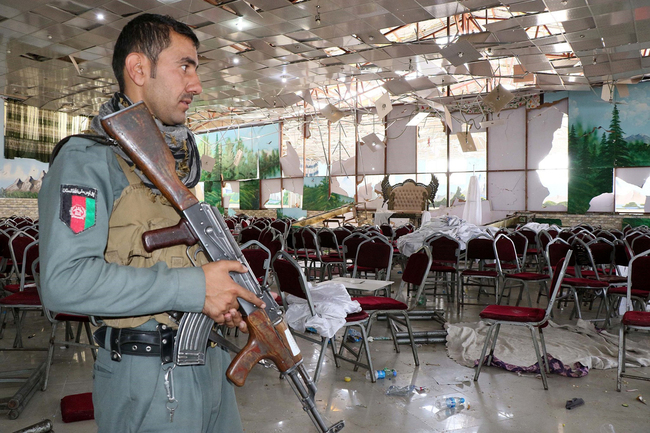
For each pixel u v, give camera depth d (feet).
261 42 32.58
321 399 9.89
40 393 9.99
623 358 11.23
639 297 13.92
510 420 9.00
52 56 35.65
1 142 52.26
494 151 51.83
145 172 2.77
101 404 2.97
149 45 2.94
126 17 28.02
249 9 26.86
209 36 31.30
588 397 10.16
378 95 56.18
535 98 49.52
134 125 2.73
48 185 2.63
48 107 54.03
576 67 37.22
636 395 10.30
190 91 3.06
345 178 59.67
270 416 9.04
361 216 56.59
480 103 50.39
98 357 3.06
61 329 15.29
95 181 2.62
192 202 2.85
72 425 8.60
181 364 2.83
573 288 16.05
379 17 27.66
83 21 28.63
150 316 2.90
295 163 62.39
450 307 19.19
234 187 69.05
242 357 2.94
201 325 2.89
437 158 54.80
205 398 3.09
